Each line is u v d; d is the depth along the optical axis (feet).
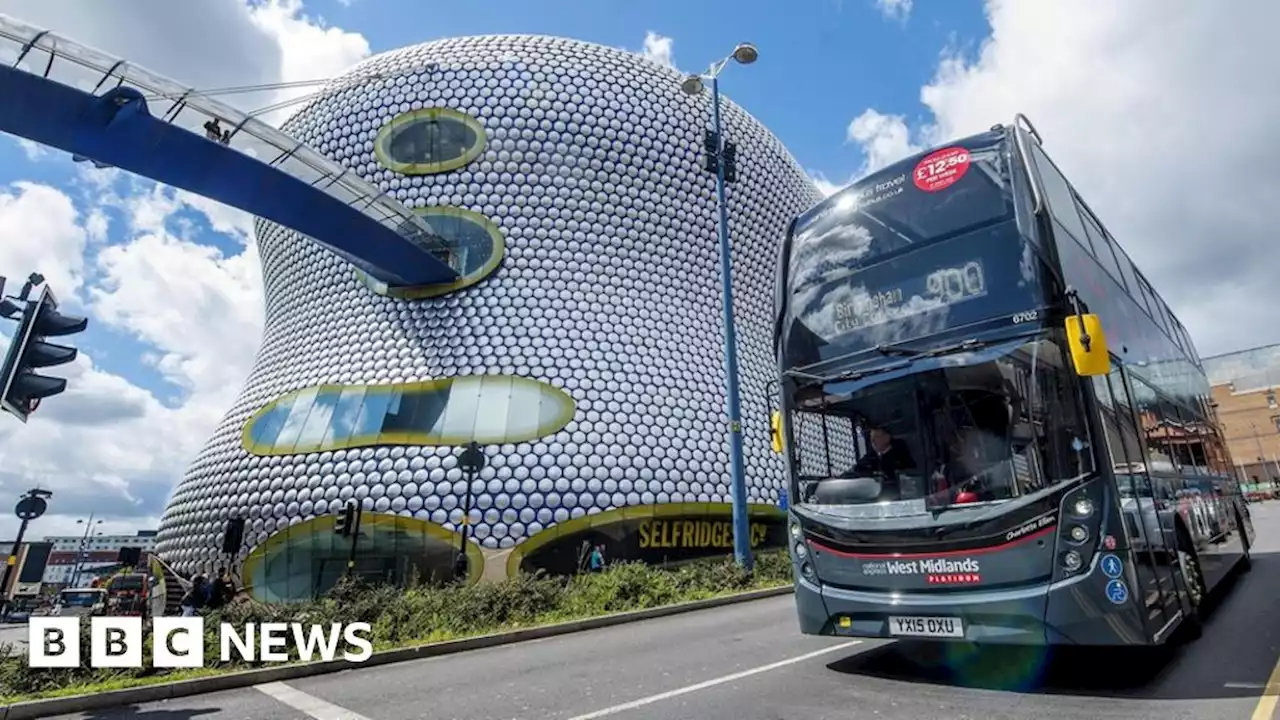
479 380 94.89
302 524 87.71
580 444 90.84
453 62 114.73
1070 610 18.16
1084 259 24.89
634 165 112.27
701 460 96.27
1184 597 23.79
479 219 105.91
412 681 27.89
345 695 25.89
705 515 93.61
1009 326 21.09
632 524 88.69
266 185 84.74
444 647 35.17
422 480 86.53
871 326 24.18
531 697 23.38
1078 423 19.39
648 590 48.85
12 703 24.22
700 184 116.37
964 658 24.82
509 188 107.65
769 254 121.90
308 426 95.30
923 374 22.33
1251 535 52.08
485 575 82.23
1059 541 18.71
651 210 111.55
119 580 110.01
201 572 94.73
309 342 108.37
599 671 27.17
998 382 20.89
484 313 100.78
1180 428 34.55
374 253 95.81
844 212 26.81
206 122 79.82
